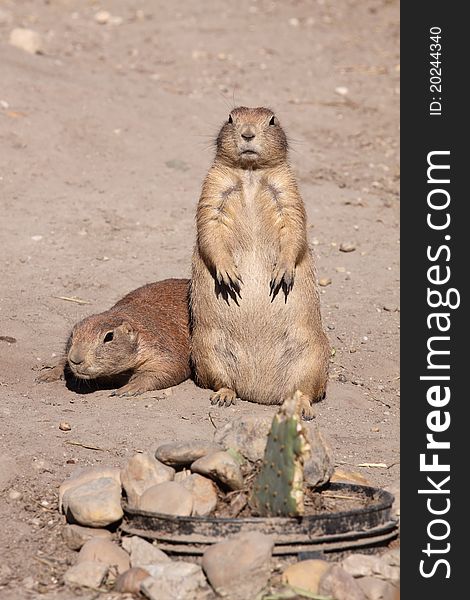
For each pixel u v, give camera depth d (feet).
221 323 49.62
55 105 89.35
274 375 50.01
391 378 55.31
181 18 128.98
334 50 119.44
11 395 50.65
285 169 49.39
